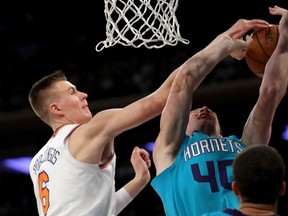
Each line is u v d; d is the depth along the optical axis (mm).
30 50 13000
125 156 12125
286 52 4160
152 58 12430
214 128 4281
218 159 3959
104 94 12117
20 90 12375
